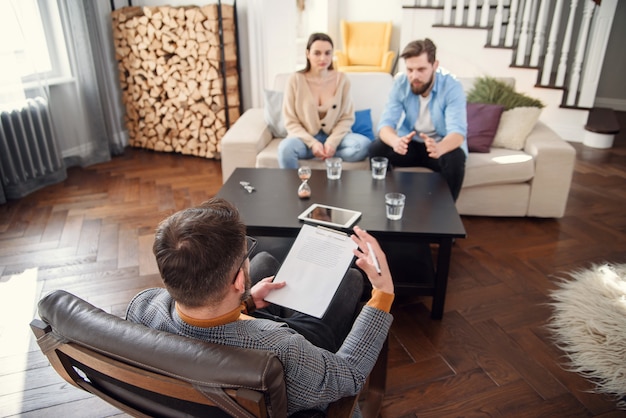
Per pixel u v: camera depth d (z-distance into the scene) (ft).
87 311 2.56
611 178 11.25
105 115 12.82
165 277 2.39
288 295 3.74
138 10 12.82
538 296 6.83
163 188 10.77
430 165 8.61
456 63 14.33
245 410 2.09
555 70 16.76
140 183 11.09
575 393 5.15
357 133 9.66
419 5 14.24
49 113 10.67
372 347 3.07
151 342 2.30
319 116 9.24
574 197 10.23
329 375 2.69
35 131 10.48
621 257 7.81
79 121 12.14
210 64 11.80
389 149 8.70
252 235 5.92
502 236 8.57
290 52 12.81
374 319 3.15
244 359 2.13
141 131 13.51
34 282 7.18
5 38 9.52
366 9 18.75
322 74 9.09
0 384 5.33
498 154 8.93
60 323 2.53
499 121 9.32
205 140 12.63
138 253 8.01
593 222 9.10
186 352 2.22
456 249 8.14
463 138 8.04
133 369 2.28
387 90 10.11
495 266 7.61
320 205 6.34
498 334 6.07
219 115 12.23
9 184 10.08
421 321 6.33
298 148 8.82
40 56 10.81
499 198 8.96
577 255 7.91
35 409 5.02
